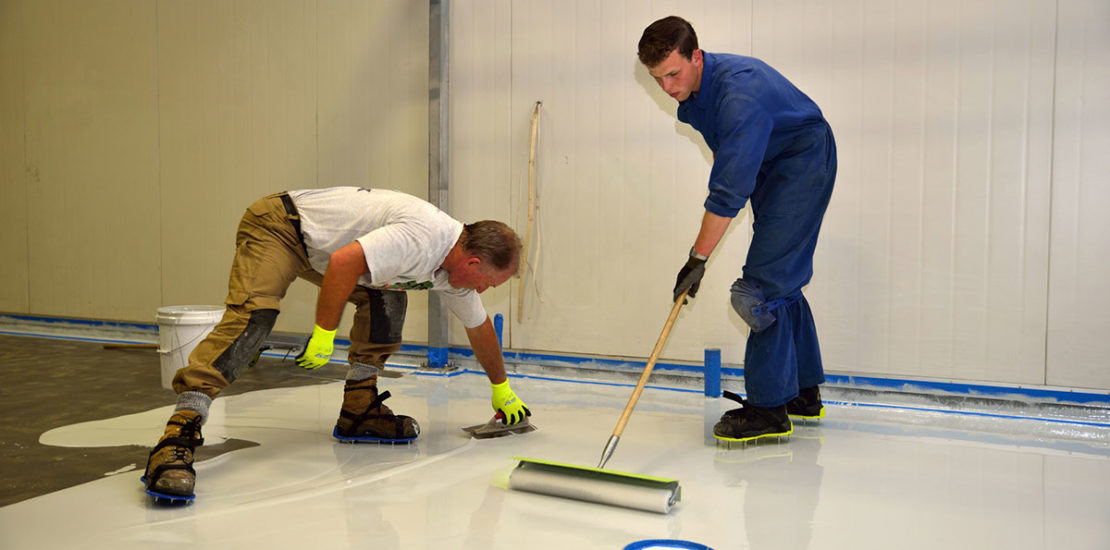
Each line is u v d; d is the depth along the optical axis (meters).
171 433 2.28
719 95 2.71
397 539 1.97
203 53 5.45
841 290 3.81
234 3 5.31
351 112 5.00
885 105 3.68
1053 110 3.39
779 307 2.91
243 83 5.33
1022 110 3.44
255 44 5.27
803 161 2.84
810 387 3.28
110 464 2.64
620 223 4.28
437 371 4.52
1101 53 3.30
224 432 3.11
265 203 2.51
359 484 2.43
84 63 5.87
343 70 5.00
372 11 4.89
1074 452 2.86
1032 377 3.48
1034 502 2.28
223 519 2.12
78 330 6.06
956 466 2.66
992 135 3.50
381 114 4.91
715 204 2.65
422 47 4.75
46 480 2.46
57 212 6.07
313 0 5.07
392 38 4.84
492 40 4.54
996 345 3.53
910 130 3.64
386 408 2.98
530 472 2.35
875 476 2.54
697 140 4.08
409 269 2.39
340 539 1.97
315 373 4.47
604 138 4.29
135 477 2.49
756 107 2.64
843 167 3.77
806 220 2.88
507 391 3.00
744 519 2.13
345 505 2.23
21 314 6.23
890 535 2.01
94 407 3.52
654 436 3.10
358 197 2.51
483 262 2.44
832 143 2.90
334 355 5.03
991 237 3.52
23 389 3.92
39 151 6.09
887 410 3.62
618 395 3.99
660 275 4.20
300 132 5.17
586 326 4.38
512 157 4.53
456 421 3.33
